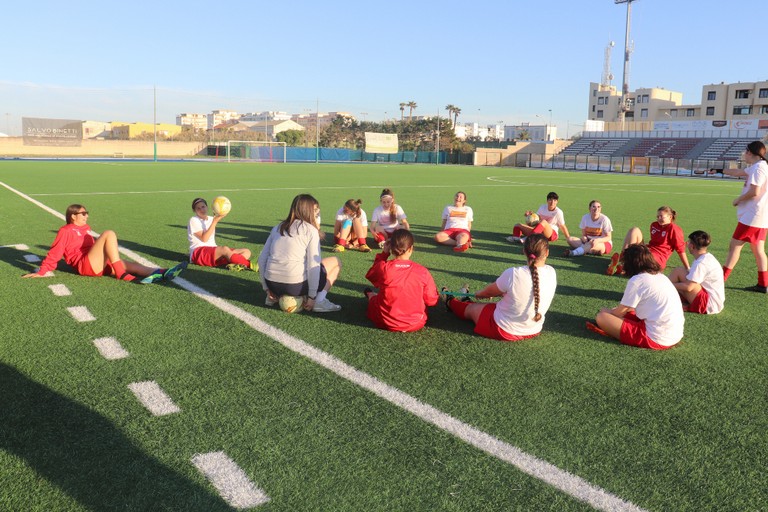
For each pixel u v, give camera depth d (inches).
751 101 3006.9
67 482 103.7
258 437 120.7
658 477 110.7
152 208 529.7
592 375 158.4
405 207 617.9
